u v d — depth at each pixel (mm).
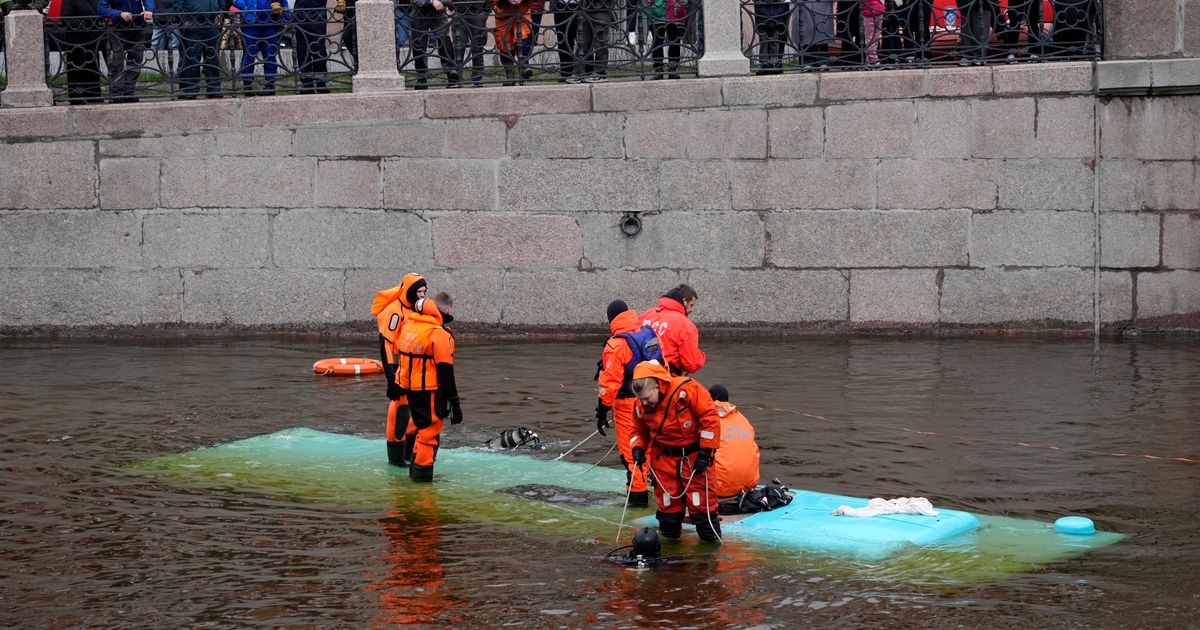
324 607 6305
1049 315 14750
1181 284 14609
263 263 15164
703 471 7191
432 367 8789
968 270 14750
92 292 15203
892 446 9617
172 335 15250
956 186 14664
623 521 7922
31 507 8148
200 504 8273
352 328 15219
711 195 14844
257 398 11797
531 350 14164
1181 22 14195
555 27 15062
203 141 15000
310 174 15016
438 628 6004
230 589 6578
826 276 14875
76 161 15016
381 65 15023
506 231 15023
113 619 6148
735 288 14953
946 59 14820
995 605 6211
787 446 9656
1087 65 14406
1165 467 8859
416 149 14953
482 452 9805
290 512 8109
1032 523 7645
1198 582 6512
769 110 14695
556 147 14883
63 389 12094
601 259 15000
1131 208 14570
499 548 7320
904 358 13344
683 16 14852
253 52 15195
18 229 15125
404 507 8242
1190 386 11625
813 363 13086
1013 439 9766
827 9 14922
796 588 6520
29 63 15000
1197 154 14469
